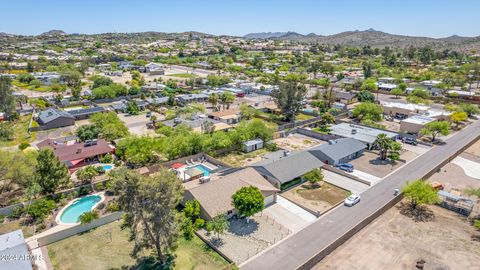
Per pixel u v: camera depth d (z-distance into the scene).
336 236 42.69
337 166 65.69
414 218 47.69
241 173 55.66
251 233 43.56
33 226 44.81
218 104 124.94
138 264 37.38
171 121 94.50
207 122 83.50
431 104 123.25
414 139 81.56
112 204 48.69
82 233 43.41
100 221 45.00
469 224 45.88
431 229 44.72
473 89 149.50
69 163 63.97
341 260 38.53
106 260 38.00
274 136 86.38
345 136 82.75
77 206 50.69
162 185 33.41
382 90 150.38
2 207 49.31
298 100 100.62
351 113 108.12
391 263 37.88
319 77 193.75
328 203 52.00
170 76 199.88
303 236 42.84
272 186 53.38
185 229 41.88
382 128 93.06
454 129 94.19
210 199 46.41
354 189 56.94
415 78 175.25
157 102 120.62
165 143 68.69
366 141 78.19
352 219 46.97
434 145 80.19
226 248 40.28
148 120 102.50
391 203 50.91
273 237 42.69
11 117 101.44
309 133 89.44
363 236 43.34
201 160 70.31
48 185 50.88
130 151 65.00
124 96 137.25
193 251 39.75
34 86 154.38
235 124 95.50
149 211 33.47
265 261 37.84
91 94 132.62
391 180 60.25
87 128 80.56
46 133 89.06
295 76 177.62
